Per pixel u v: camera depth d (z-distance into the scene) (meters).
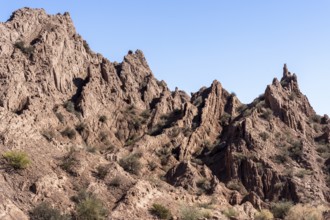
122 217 43.94
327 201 68.25
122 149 73.81
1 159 45.31
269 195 69.44
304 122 85.56
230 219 52.53
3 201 39.28
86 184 47.88
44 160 48.94
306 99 92.31
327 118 88.88
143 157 74.06
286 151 76.69
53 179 45.53
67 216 41.09
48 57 79.12
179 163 72.38
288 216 57.94
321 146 80.31
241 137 77.38
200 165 75.75
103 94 86.06
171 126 84.44
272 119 82.75
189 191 65.12
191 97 102.44
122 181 50.19
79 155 51.97
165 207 48.81
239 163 73.19
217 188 65.44
